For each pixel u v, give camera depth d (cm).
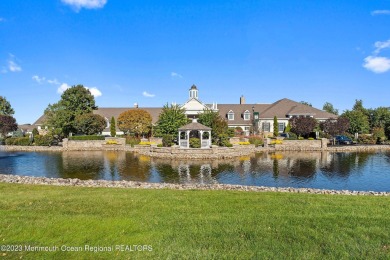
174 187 1430
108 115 6269
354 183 1814
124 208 866
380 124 6606
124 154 3634
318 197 1070
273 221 756
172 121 4372
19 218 762
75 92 5812
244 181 1888
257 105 6512
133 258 562
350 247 609
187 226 718
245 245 616
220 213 827
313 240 642
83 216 779
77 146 4331
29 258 560
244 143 3956
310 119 4650
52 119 4984
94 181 1574
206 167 2509
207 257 565
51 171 2314
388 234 674
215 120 4147
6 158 3219
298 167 2478
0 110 6688
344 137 4794
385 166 2508
